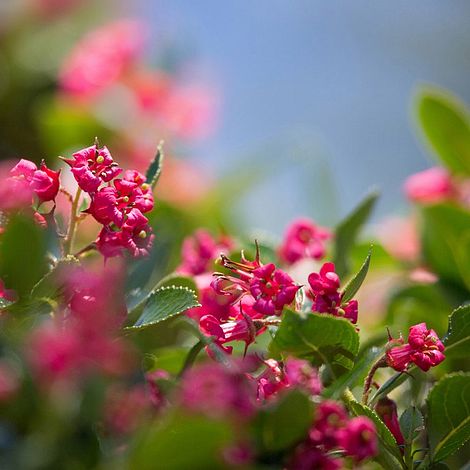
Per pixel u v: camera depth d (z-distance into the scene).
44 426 0.87
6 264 0.89
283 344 0.92
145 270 0.98
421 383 1.00
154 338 0.99
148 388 0.90
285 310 0.90
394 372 0.98
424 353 0.92
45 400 0.87
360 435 0.87
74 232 0.92
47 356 0.87
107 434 0.88
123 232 0.92
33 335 0.88
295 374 0.90
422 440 0.94
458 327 0.96
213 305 0.94
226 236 1.05
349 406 0.91
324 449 0.88
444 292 1.11
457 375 0.93
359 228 1.07
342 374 0.93
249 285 0.93
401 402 1.01
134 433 0.87
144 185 0.93
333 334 0.91
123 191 0.92
